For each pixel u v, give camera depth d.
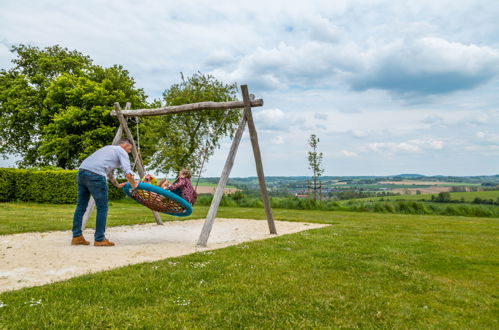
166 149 27.08
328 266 4.80
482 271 4.73
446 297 3.60
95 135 26.06
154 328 2.72
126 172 6.25
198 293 3.56
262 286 3.81
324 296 3.52
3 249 5.91
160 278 4.06
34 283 3.93
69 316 2.92
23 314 2.93
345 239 7.36
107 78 29.31
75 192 19.56
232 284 3.87
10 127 28.17
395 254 5.73
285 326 2.80
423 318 3.04
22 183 19.56
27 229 8.27
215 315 3.00
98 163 6.36
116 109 8.49
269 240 7.12
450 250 6.26
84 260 5.16
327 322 2.91
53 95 26.77
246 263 4.92
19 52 29.94
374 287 3.87
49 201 19.52
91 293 3.49
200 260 5.11
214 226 10.30
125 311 3.06
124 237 7.76
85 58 32.19
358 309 3.20
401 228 10.05
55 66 28.94
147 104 31.45
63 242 6.79
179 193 7.10
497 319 3.04
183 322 2.84
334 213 17.91
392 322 2.93
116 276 4.14
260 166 8.54
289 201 22.11
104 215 6.48
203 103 7.86
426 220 13.76
